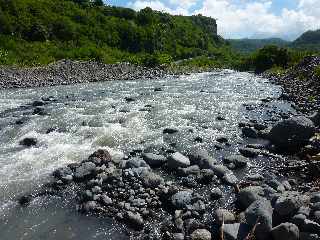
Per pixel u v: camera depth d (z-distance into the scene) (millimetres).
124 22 91375
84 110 22266
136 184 11141
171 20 128500
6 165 13125
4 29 58031
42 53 53594
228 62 88625
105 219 9703
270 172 12547
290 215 8688
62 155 14156
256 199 9750
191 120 19906
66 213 10023
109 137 16562
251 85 36688
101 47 72500
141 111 22000
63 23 69062
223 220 8836
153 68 56406
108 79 41844
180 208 10000
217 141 16109
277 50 60938
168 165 12891
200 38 129500
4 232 9172
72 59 51500
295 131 14773
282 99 26609
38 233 9141
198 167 12570
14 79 36281
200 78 45688
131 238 8875
